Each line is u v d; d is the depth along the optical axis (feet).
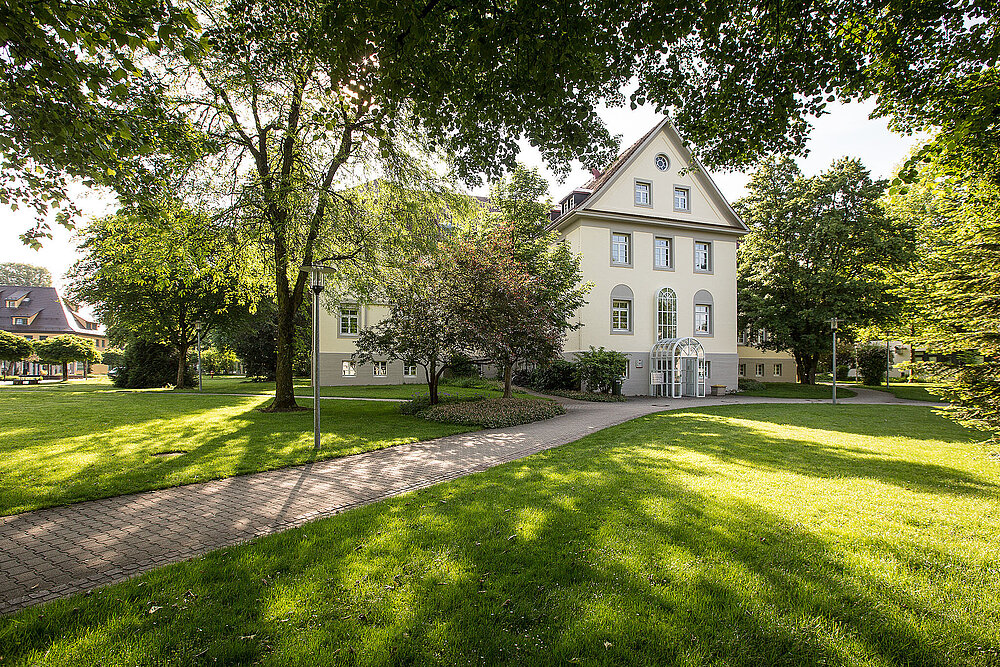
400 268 49.29
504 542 13.84
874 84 21.07
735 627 9.62
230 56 21.13
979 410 26.45
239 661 8.70
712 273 89.20
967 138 22.63
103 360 170.09
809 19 18.89
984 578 11.59
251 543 14.17
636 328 83.71
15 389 81.20
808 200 89.61
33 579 12.33
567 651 8.91
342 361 88.53
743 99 21.72
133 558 13.66
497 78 19.06
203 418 41.86
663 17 17.29
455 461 26.68
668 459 25.29
